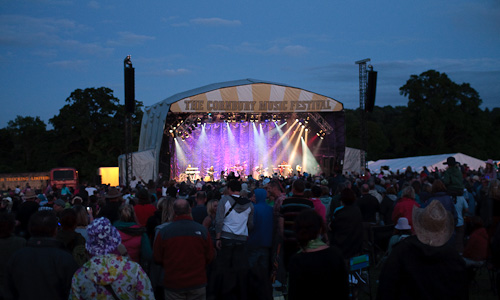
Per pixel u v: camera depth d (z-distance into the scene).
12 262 4.21
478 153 55.53
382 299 3.63
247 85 30.62
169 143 31.45
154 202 9.80
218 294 5.40
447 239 3.61
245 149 34.94
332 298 3.88
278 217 7.72
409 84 59.09
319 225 4.02
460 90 58.00
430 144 58.59
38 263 4.18
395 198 10.62
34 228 4.28
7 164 68.00
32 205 8.54
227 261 6.77
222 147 34.53
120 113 58.41
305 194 8.25
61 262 4.23
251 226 7.11
